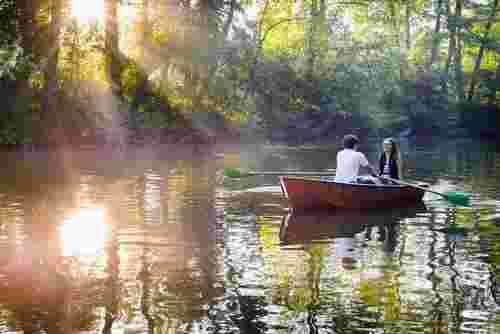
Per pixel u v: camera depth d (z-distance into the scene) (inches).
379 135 1343.5
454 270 253.1
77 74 987.3
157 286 231.8
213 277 242.2
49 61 930.1
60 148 922.7
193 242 300.0
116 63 1008.2
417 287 230.2
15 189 474.6
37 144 927.0
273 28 1323.8
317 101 1245.1
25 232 321.4
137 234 317.1
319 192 391.9
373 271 251.1
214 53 1077.8
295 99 1224.8
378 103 1296.8
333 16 1256.8
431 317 201.2
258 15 1270.9
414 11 1491.1
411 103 1366.9
